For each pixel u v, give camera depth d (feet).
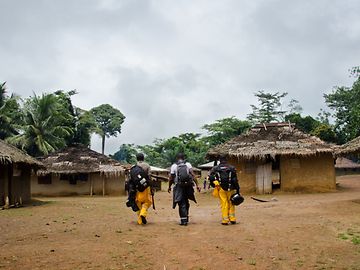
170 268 18.78
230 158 75.56
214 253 21.40
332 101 170.40
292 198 61.31
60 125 143.64
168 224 31.55
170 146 234.38
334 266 18.89
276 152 70.64
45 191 90.43
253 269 18.56
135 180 31.35
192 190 31.42
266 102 226.99
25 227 31.14
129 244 23.82
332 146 71.87
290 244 23.35
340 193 68.44
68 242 24.58
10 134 141.69
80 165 90.48
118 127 278.05
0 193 50.96
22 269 18.51
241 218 34.06
